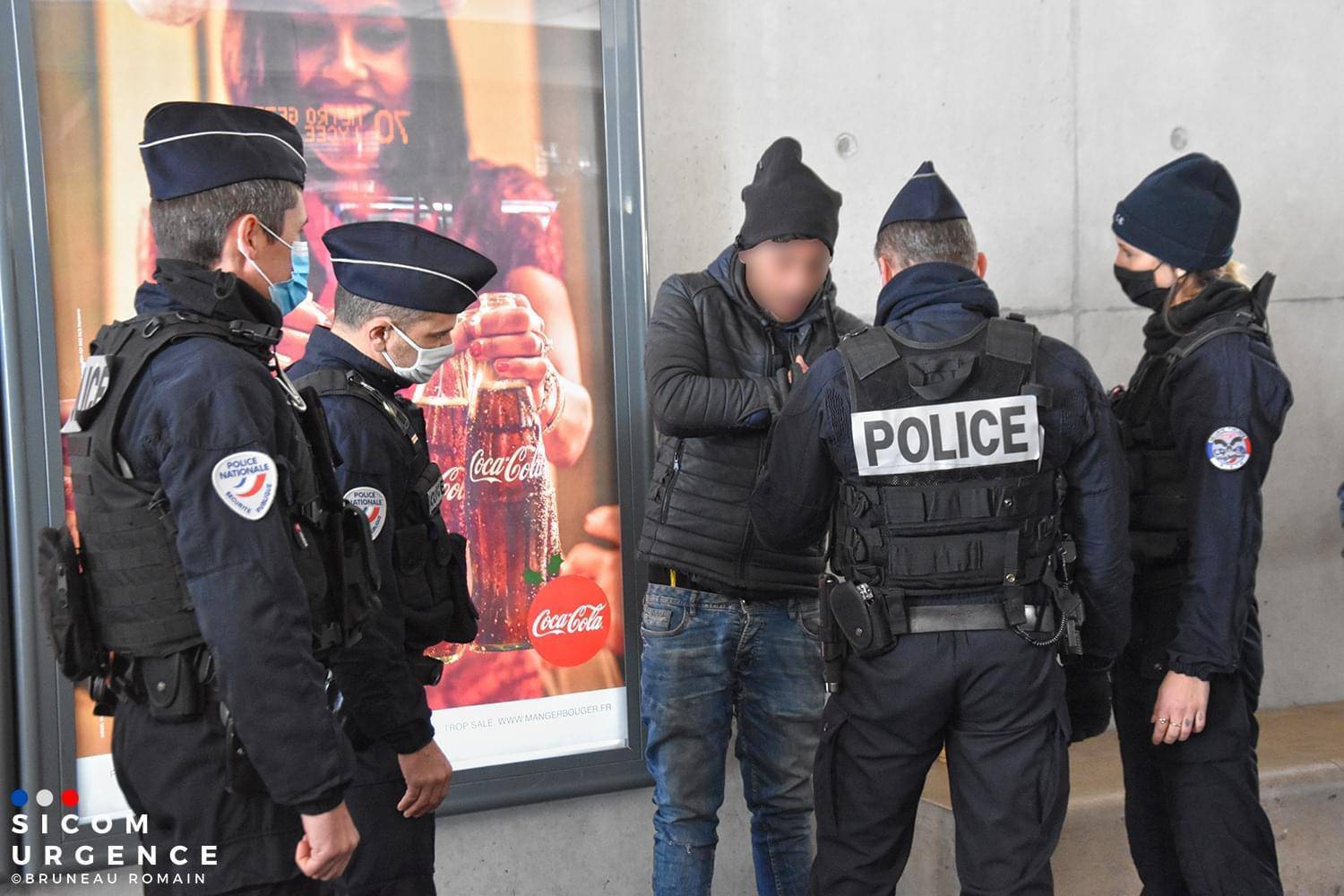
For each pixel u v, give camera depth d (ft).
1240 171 10.68
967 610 5.76
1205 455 6.53
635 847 8.92
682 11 8.70
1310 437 11.10
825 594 6.03
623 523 8.44
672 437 7.31
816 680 7.66
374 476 5.29
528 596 8.25
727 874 9.28
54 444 6.97
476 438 8.07
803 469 6.03
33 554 6.91
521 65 7.98
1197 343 6.69
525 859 8.60
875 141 9.36
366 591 4.89
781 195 7.04
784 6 8.99
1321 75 10.90
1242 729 6.74
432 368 5.83
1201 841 6.73
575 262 8.24
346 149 7.59
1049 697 5.85
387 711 5.22
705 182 8.88
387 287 5.55
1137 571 7.10
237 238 4.69
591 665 8.45
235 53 7.29
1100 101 10.09
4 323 6.79
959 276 6.00
